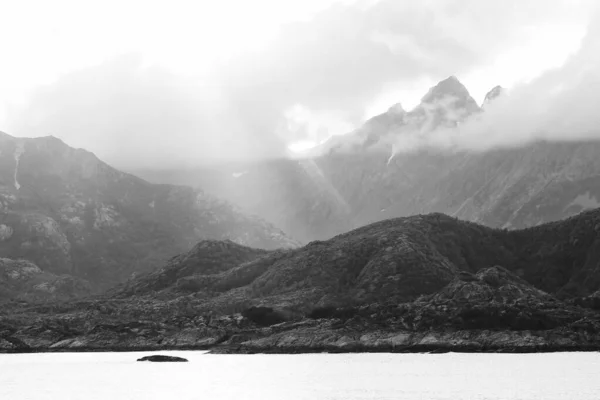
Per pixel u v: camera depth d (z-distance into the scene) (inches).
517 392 7647.6
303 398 7657.5
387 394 7785.4
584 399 7180.1
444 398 7455.7
